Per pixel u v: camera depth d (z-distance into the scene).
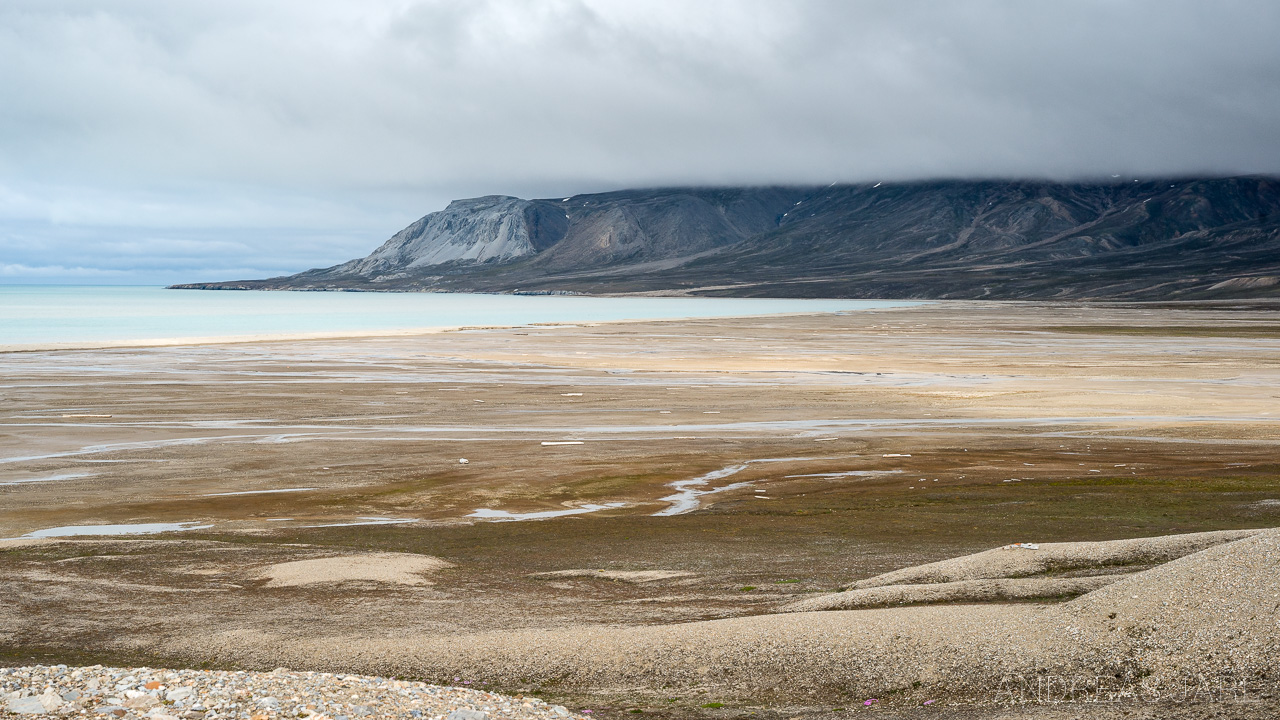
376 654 16.16
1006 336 144.50
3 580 21.94
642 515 32.28
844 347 119.81
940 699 13.32
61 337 132.50
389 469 40.84
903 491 36.03
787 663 14.80
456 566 23.78
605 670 15.09
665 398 66.81
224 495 35.47
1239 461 42.00
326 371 84.38
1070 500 33.06
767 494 36.06
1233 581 14.30
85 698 11.27
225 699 11.50
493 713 12.10
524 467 41.50
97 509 32.91
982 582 18.61
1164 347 120.38
